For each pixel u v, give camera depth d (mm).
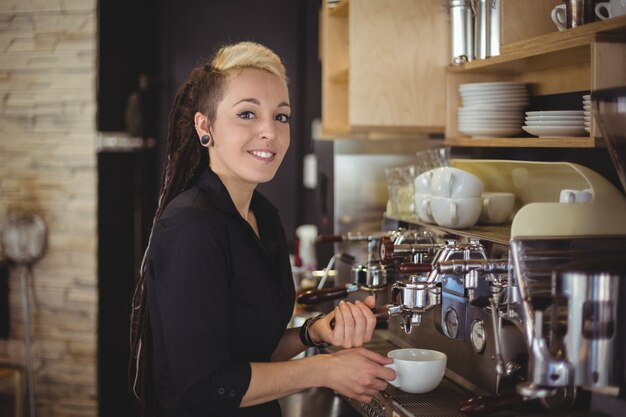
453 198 1956
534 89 2260
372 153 3283
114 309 4082
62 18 3740
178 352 1541
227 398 1535
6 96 3803
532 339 1357
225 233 1604
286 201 5359
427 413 1600
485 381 1682
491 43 2115
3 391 3791
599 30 1581
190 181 1771
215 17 5207
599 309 1368
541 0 1989
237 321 1655
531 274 1474
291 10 5242
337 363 1614
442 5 2543
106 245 3955
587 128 1748
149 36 4883
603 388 1382
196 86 1763
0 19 3785
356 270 2166
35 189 3809
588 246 1504
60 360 3842
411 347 2082
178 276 1545
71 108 3764
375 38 2746
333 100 3592
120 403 4180
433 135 3139
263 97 1687
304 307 3264
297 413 2051
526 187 2078
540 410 1553
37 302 3838
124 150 4266
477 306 1660
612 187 1666
